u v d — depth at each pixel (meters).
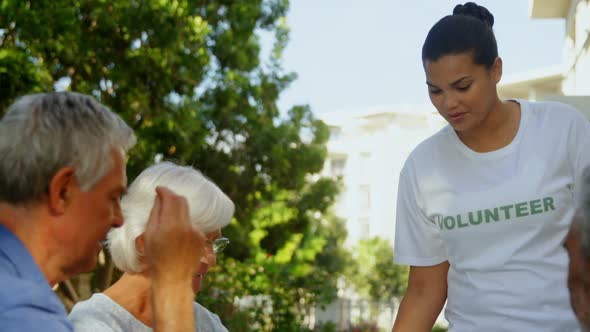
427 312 2.53
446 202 2.37
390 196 37.28
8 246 1.27
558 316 2.24
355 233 37.69
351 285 28.84
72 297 10.91
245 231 13.45
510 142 2.31
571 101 3.95
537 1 16.56
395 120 37.88
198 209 2.02
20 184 1.27
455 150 2.37
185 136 11.52
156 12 11.19
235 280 8.45
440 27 2.22
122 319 2.02
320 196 15.23
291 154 14.28
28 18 9.26
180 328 1.30
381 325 27.83
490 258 2.30
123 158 1.37
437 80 2.21
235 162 13.58
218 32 13.17
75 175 1.29
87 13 11.20
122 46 11.62
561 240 2.28
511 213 2.27
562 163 2.29
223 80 13.18
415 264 2.51
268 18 14.09
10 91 8.21
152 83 11.85
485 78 2.20
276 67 14.23
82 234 1.33
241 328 8.18
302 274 9.23
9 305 1.19
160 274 1.32
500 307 2.29
